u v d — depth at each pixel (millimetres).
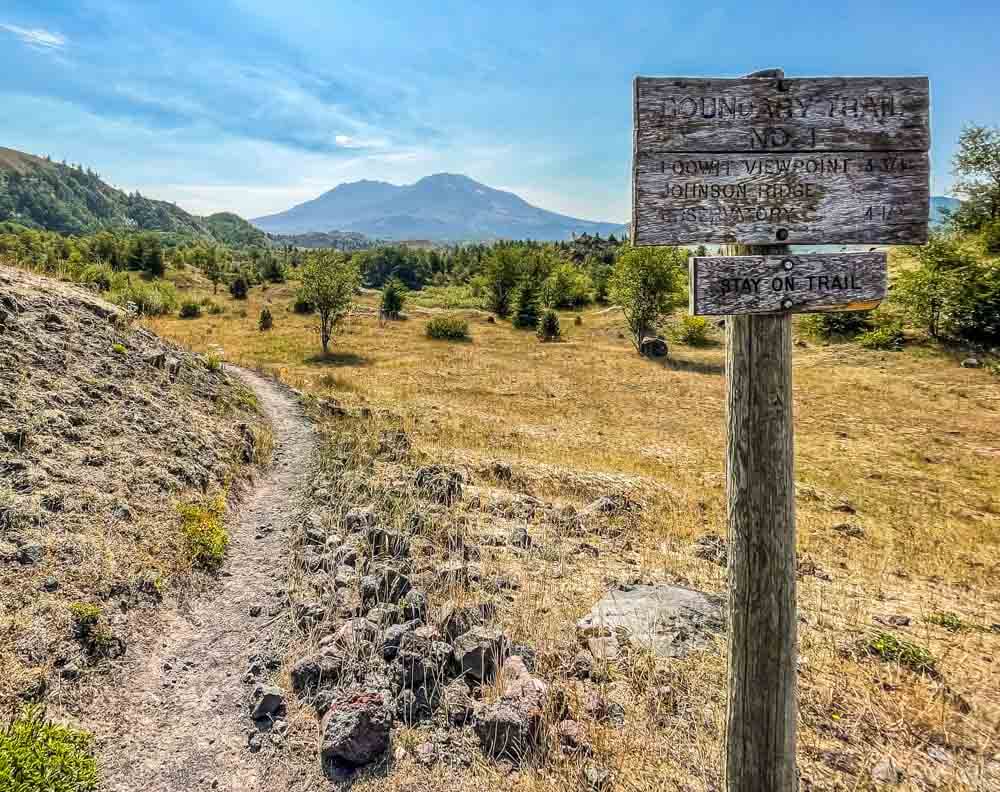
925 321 41156
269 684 5055
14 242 67938
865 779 4293
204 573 7273
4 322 9953
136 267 87875
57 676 4859
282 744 4527
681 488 15117
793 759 2891
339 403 20953
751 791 2896
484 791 4016
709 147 2652
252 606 6699
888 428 25406
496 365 39531
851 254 2693
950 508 15836
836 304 2707
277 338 44406
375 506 9828
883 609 8102
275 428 15742
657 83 2631
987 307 38625
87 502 7090
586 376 37000
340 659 5250
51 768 3719
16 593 5375
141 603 6164
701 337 51406
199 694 5168
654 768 4238
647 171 2648
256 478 11719
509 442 19250
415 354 42281
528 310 62438
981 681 5980
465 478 12945
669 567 8930
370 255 141750
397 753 4352
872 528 13359
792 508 2812
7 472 6836
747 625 2850
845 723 5016
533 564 8328
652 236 2666
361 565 7332
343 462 13008
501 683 5012
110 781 4133
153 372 12602
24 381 8852
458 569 7262
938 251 41531
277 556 8102
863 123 2693
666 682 5316
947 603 8602
